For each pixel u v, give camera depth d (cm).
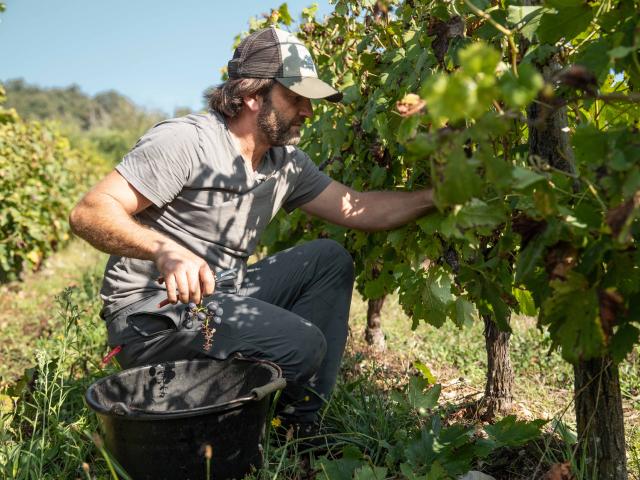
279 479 200
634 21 138
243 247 229
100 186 202
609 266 139
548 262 141
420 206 213
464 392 295
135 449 179
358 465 192
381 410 232
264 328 211
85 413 243
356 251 306
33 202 752
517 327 404
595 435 182
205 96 234
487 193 169
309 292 239
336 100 228
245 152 223
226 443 181
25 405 247
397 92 231
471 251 199
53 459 219
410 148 124
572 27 150
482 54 97
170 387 214
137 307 216
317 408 224
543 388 303
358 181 286
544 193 133
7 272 707
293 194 242
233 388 213
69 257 884
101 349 353
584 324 136
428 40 214
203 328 209
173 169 207
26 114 7419
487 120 118
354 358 318
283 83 212
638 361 321
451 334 394
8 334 456
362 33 293
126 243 193
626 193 122
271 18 350
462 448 192
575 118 204
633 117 187
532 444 214
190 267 181
